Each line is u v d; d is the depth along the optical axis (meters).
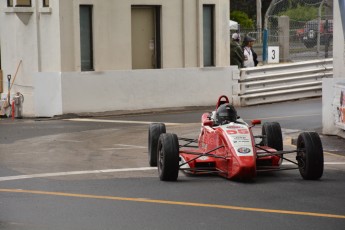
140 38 48.00
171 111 47.12
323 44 62.88
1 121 44.91
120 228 17.61
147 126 39.88
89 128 39.53
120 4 46.41
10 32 50.00
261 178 24.28
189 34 48.72
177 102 47.88
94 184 23.66
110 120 43.06
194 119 42.72
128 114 45.81
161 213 19.17
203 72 48.50
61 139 35.56
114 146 32.97
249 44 51.75
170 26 48.22
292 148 31.38
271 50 60.47
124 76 46.16
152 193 21.89
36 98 45.88
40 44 46.66
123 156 30.05
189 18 48.66
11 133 38.12
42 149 32.41
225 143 23.03
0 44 51.84
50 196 21.70
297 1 67.00
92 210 19.66
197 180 24.02
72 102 44.69
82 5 45.34
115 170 26.55
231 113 25.08
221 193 21.72
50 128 39.78
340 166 26.97
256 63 52.34
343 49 34.00
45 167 27.45
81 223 18.16
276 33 66.00
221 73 48.84
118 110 46.03
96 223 18.14
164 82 47.38
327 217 18.53
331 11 63.12
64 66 44.81
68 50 44.94
